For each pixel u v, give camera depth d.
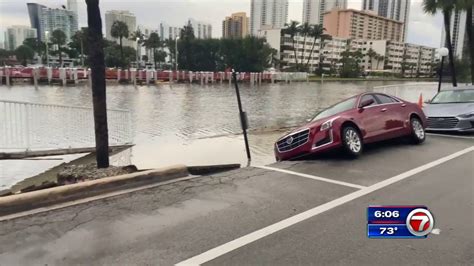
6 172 8.56
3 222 4.88
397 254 3.95
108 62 93.12
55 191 5.63
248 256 3.95
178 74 57.53
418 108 10.49
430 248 4.07
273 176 7.10
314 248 4.11
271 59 121.88
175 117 19.02
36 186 6.86
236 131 14.91
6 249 4.14
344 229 4.58
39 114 14.91
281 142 8.85
